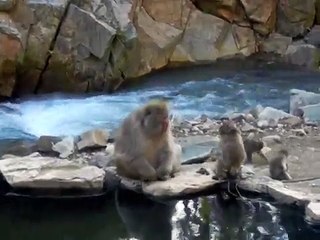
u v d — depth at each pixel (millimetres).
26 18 8281
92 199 5023
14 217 4793
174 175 5176
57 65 8461
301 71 9727
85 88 8547
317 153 5664
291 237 4344
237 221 4605
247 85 8914
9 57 8039
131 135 5078
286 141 6043
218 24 10609
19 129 7059
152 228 4609
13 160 5371
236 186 4988
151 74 9547
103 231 4602
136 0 9688
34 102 8148
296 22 11047
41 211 4898
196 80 9219
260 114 6957
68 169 5195
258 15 10852
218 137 6102
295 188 4867
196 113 7559
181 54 10203
